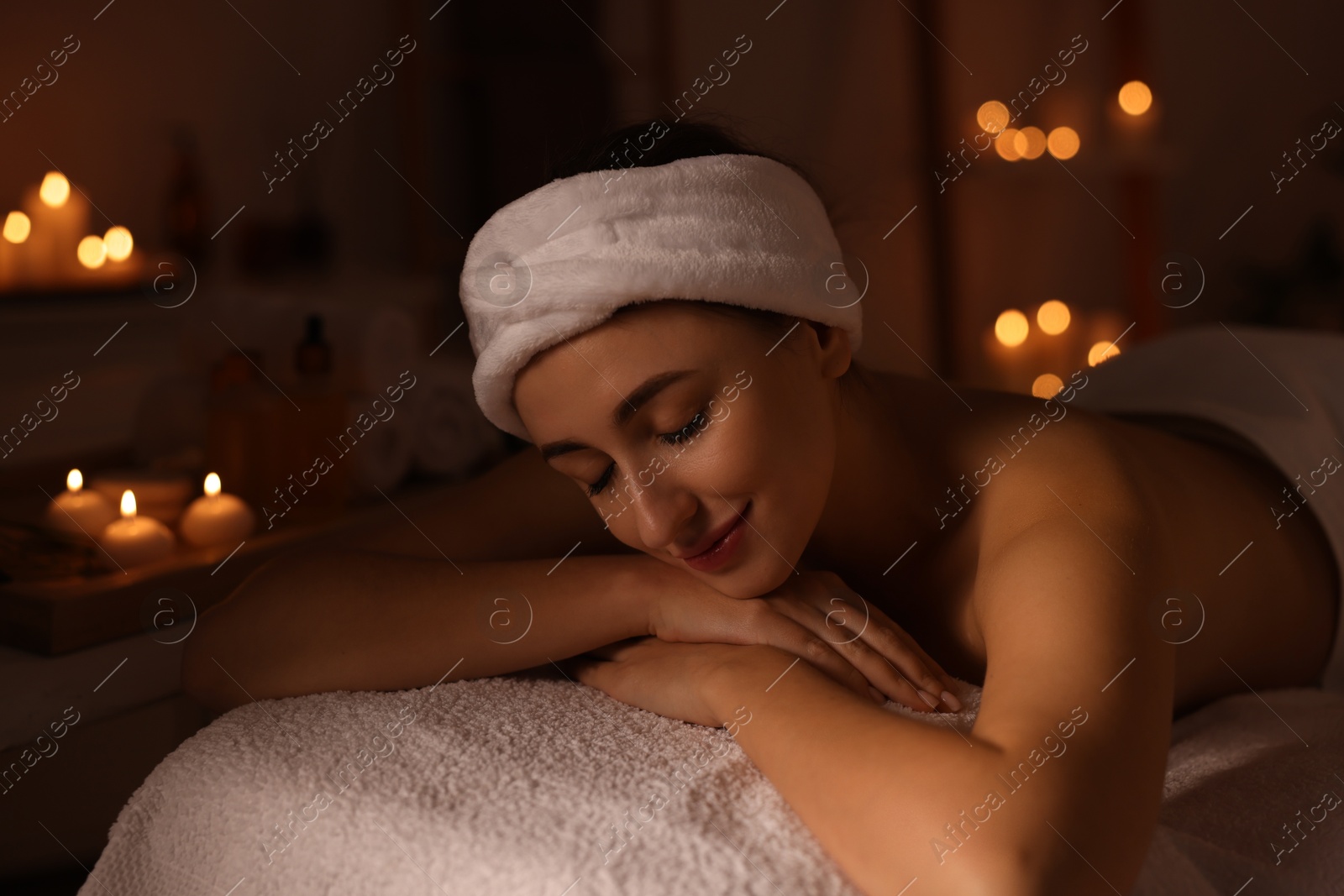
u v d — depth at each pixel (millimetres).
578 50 2789
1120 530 675
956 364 3090
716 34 2904
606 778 614
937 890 506
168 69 2324
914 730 575
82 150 2195
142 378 1930
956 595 793
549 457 701
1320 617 1010
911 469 820
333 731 693
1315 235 2938
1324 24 3195
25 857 981
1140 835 537
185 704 1053
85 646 879
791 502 693
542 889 531
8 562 944
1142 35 2910
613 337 643
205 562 978
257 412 1152
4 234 1819
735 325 665
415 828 583
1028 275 3184
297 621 789
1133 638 604
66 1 2152
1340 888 610
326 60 2611
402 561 820
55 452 1700
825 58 2979
